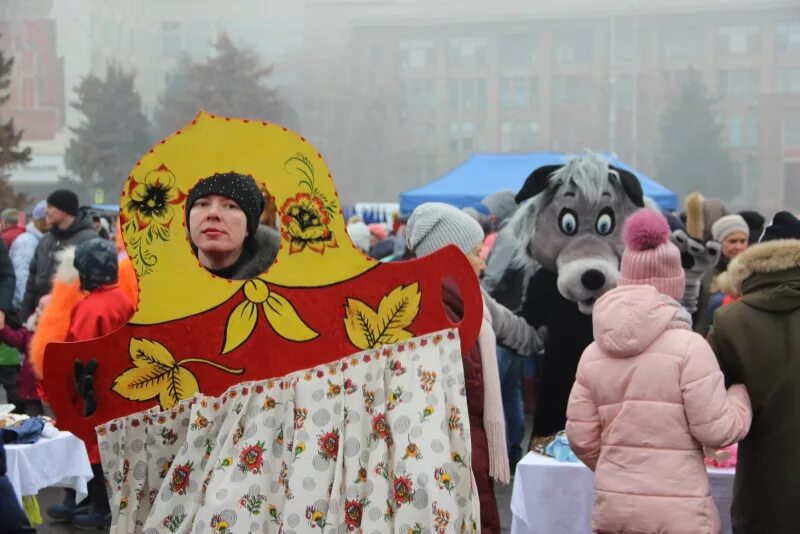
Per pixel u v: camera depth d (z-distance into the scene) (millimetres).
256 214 3748
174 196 3623
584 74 72500
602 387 4168
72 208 9805
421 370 3629
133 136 65125
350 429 3598
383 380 3627
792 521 4172
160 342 3602
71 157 65188
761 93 69250
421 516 3529
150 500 3625
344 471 3580
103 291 6551
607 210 6859
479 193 16953
